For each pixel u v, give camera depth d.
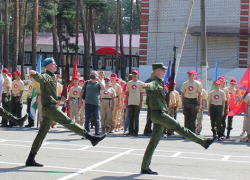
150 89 7.13
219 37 35.03
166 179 7.29
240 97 12.80
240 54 34.88
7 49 40.97
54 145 10.94
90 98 12.45
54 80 7.72
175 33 35.09
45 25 40.31
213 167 8.49
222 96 12.87
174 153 10.10
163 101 7.36
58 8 46.28
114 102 13.83
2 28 45.78
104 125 13.84
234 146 11.50
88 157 9.31
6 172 7.56
